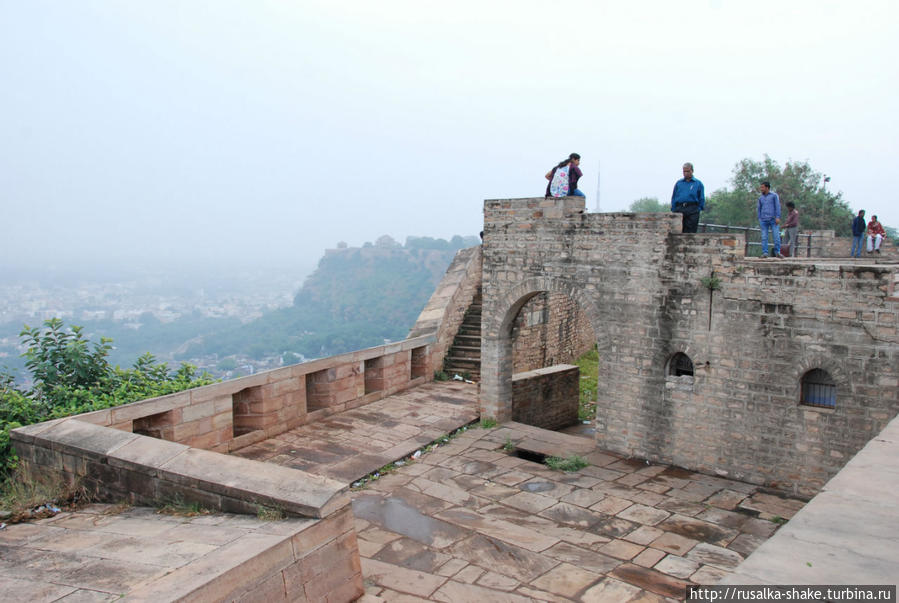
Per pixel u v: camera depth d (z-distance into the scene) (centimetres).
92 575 568
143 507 777
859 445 1034
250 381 1305
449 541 923
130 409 1060
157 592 508
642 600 768
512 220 1429
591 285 1318
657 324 1235
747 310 1127
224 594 534
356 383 1595
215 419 1228
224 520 685
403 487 1127
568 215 1340
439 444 1362
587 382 2116
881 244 1909
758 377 1126
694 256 1179
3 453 941
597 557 878
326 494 667
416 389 1795
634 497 1089
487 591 786
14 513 769
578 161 1375
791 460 1103
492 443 1369
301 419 1443
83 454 830
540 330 2134
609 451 1319
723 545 919
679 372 1257
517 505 1053
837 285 1035
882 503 473
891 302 988
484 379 1508
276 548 591
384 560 866
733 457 1164
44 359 1275
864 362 1020
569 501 1072
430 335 1870
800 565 371
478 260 2222
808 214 3341
